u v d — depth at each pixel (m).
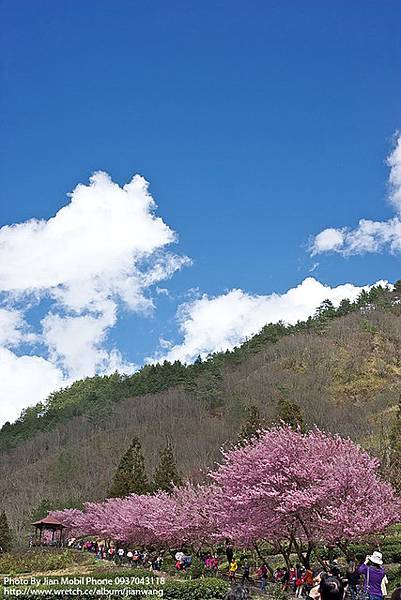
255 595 23.28
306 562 24.70
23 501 77.25
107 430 104.75
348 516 22.34
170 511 36.53
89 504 54.06
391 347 127.31
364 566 13.70
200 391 109.69
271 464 24.98
